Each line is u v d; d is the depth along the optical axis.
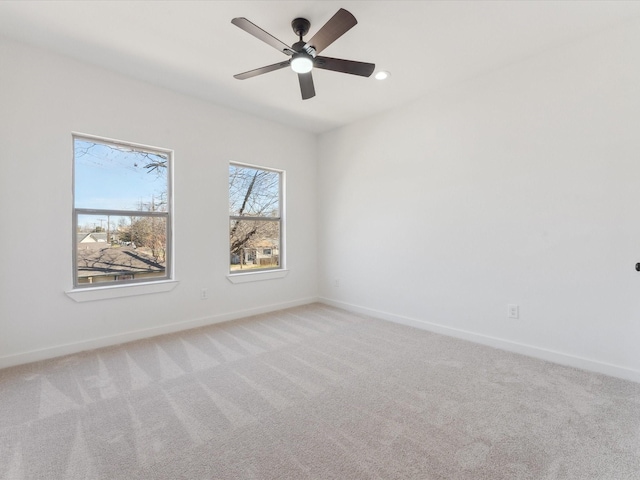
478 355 2.71
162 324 3.26
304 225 4.59
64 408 1.89
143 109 3.10
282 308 4.33
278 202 4.39
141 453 1.51
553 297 2.57
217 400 1.99
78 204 2.85
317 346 2.92
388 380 2.26
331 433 1.67
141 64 2.80
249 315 3.96
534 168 2.65
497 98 2.85
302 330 3.39
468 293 3.09
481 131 2.96
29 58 2.52
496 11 2.10
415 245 3.52
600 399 1.99
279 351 2.79
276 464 1.45
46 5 2.05
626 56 2.22
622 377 2.27
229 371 2.39
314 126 4.38
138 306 3.11
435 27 2.27
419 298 3.49
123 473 1.39
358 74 2.33
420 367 2.47
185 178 3.40
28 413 1.83
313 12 2.13
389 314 3.79
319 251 4.72
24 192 2.51
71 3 2.04
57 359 2.60
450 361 2.58
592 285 2.39
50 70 2.61
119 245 3.08
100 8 2.09
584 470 1.41
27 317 2.53
